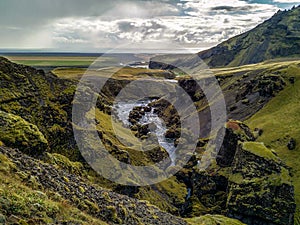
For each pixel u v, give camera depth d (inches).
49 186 922.1
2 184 710.5
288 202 3740.2
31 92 2468.0
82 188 1039.6
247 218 3779.5
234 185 4042.8
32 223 610.2
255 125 6112.2
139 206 1216.8
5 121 1227.2
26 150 1180.5
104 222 895.7
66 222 704.4
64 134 2411.4
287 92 6712.6
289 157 4847.4
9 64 2534.5
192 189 4183.1
